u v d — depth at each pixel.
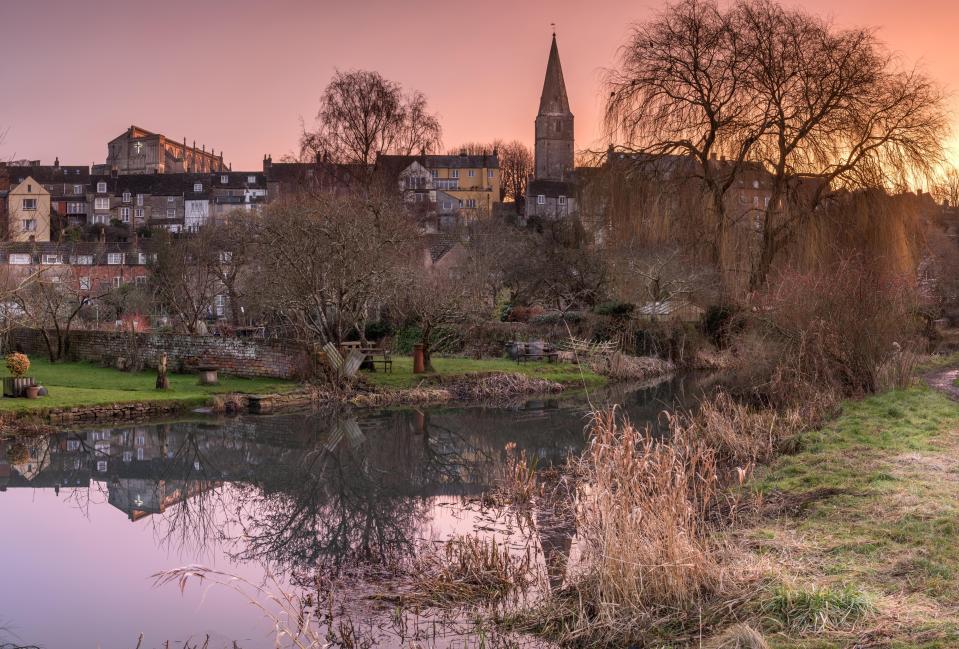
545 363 30.16
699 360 31.86
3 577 9.28
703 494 9.01
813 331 17.97
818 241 28.61
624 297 33.94
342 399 22.61
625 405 22.34
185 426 19.08
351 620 7.65
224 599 8.49
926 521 7.98
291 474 14.78
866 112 28.06
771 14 29.47
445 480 14.18
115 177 108.19
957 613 5.84
